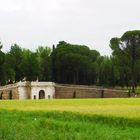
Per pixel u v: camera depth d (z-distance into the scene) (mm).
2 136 35875
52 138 37875
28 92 176125
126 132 44375
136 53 187125
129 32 188125
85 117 55438
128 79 191000
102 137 39656
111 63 197000
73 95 176750
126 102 92062
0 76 190375
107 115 55312
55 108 71312
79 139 38000
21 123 47688
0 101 103500
